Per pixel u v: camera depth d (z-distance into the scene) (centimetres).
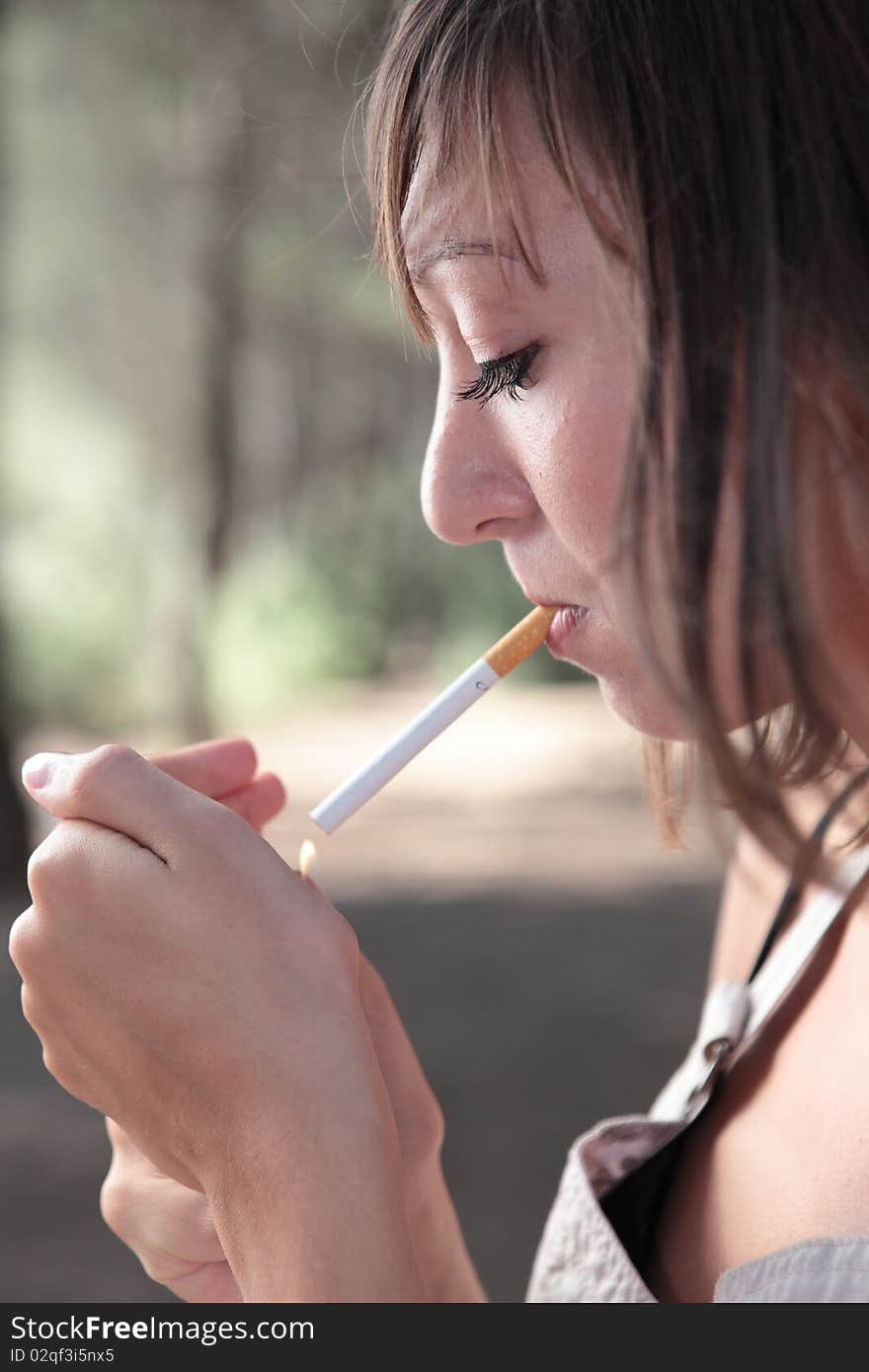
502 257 81
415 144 89
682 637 71
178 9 1198
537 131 79
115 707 1736
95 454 1869
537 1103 500
